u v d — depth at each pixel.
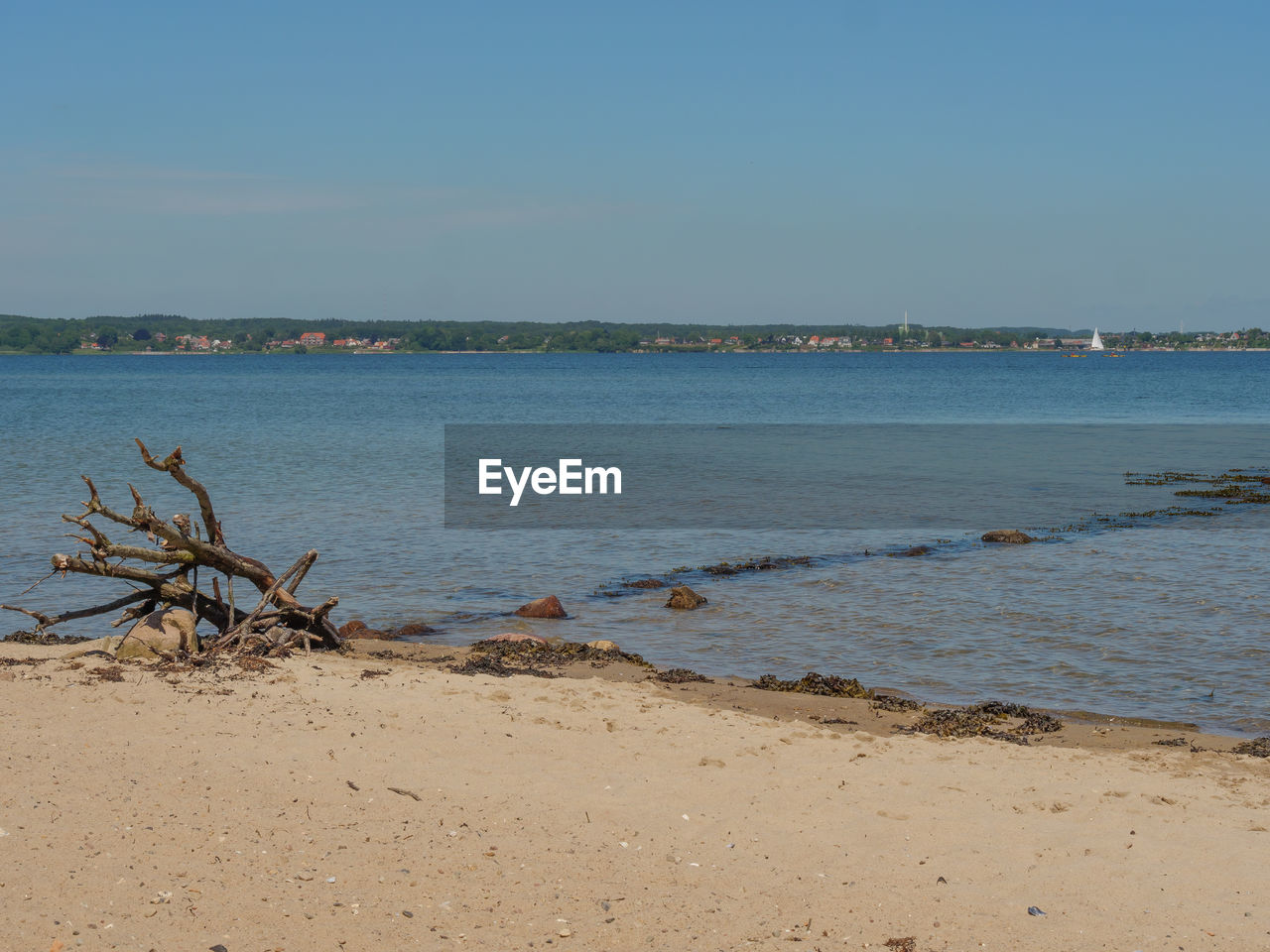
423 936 6.60
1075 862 8.20
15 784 8.52
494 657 14.97
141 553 13.62
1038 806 9.48
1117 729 12.46
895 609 19.12
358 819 8.41
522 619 18.44
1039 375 174.75
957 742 11.70
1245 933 7.03
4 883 6.86
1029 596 20.05
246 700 11.51
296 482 36.62
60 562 13.08
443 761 9.97
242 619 15.04
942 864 8.10
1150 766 10.92
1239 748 11.62
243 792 8.78
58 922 6.44
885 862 8.11
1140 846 8.55
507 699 12.38
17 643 14.87
